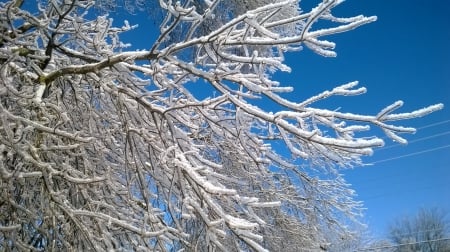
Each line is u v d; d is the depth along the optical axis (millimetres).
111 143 4426
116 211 3775
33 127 3355
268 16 3412
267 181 6074
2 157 3297
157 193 4387
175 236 3699
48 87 4418
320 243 7551
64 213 3721
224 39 3438
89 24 4977
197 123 5168
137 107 4203
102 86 4113
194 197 3572
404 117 3127
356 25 3098
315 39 3195
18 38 3674
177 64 3623
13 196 3537
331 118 3383
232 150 5215
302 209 7176
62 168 3594
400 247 25297
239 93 3613
